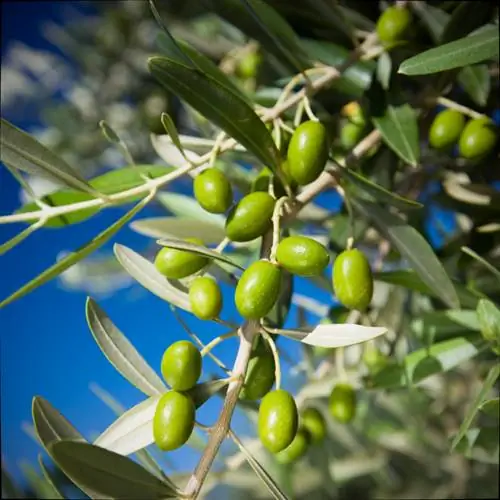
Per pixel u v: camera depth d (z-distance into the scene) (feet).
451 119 1.33
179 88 1.09
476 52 1.15
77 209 1.11
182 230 1.42
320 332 1.06
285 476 1.86
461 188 1.50
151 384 1.12
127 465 0.95
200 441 1.58
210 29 2.14
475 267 1.59
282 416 1.00
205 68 1.37
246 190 1.57
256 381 1.12
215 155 1.14
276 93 1.51
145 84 2.63
